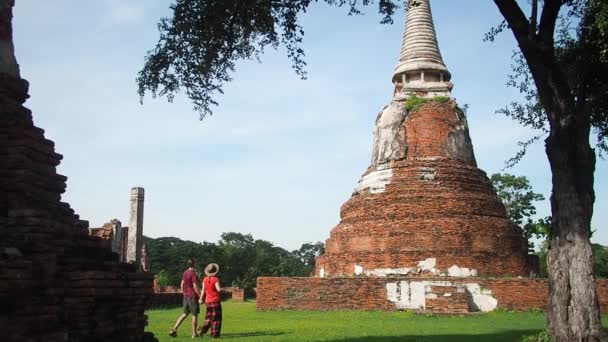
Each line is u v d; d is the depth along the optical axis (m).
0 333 6.65
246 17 12.79
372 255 25.83
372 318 19.94
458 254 24.94
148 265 43.41
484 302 22.48
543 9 11.75
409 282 23.08
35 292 7.41
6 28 9.62
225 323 18.19
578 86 12.82
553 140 11.85
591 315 11.05
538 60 11.73
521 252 26.78
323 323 17.89
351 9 12.80
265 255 82.75
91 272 8.01
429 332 15.01
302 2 12.62
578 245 11.38
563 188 11.65
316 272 30.06
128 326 8.81
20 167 8.58
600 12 12.22
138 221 23.25
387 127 29.55
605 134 16.30
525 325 17.41
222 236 97.56
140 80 13.77
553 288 11.55
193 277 14.49
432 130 28.83
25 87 9.65
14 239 7.78
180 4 13.02
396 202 26.70
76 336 7.68
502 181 44.06
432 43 31.72
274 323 18.05
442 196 26.45
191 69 13.75
